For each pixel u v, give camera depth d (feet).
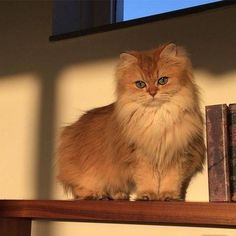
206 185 3.12
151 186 2.94
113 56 3.72
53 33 4.04
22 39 4.17
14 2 4.27
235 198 2.64
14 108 4.10
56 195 3.76
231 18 3.27
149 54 3.05
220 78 3.25
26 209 3.06
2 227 3.34
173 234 3.29
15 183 3.97
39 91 4.01
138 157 2.94
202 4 3.57
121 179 3.10
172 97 2.91
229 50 3.25
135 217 2.68
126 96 3.00
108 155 3.12
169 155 2.89
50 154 3.85
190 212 2.53
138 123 2.93
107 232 3.53
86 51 3.85
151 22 3.59
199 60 3.35
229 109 2.75
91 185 3.25
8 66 4.20
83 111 3.76
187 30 3.43
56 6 4.10
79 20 4.28
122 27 3.70
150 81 2.93
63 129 3.58
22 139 4.00
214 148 2.72
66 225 3.69
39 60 4.06
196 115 3.01
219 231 3.14
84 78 3.82
